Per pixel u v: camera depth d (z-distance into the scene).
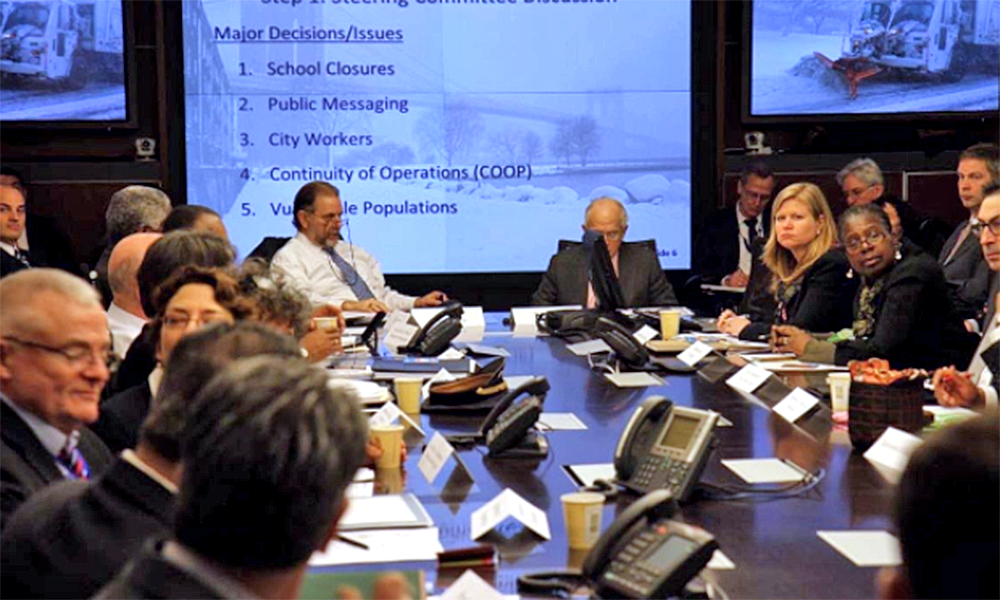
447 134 8.27
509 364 5.01
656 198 8.34
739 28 8.36
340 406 1.28
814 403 3.75
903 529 1.10
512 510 2.60
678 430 2.94
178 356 1.95
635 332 5.62
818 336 5.10
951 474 1.07
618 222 6.61
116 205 5.50
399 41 8.23
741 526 2.66
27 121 8.11
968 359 4.83
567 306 6.46
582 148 8.30
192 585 1.22
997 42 8.27
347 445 1.26
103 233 8.10
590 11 8.26
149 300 3.29
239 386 1.26
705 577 2.33
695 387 4.41
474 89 8.27
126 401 2.99
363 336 5.37
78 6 8.07
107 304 5.50
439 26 8.23
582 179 8.33
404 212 8.30
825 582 2.30
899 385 3.26
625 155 8.32
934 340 4.82
